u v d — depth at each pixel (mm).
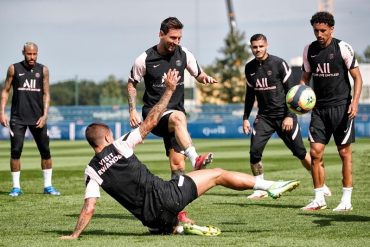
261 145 37281
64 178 48750
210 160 26781
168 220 24125
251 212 31016
